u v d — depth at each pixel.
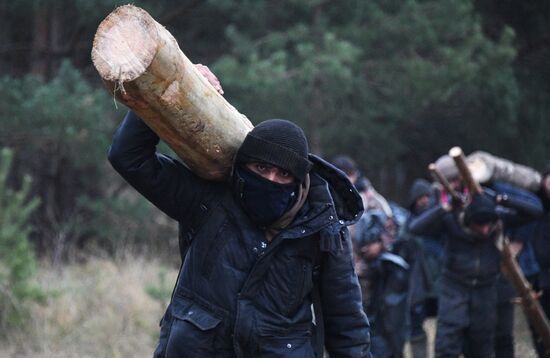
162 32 4.63
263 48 20.88
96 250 19.19
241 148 5.14
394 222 13.16
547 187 12.99
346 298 5.42
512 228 12.59
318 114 21.02
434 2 21.58
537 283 13.41
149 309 14.79
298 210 5.25
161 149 18.28
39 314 13.97
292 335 5.23
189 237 5.46
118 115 19.61
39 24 21.33
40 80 18.45
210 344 5.16
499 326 12.29
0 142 18.39
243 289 5.15
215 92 5.10
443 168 12.20
